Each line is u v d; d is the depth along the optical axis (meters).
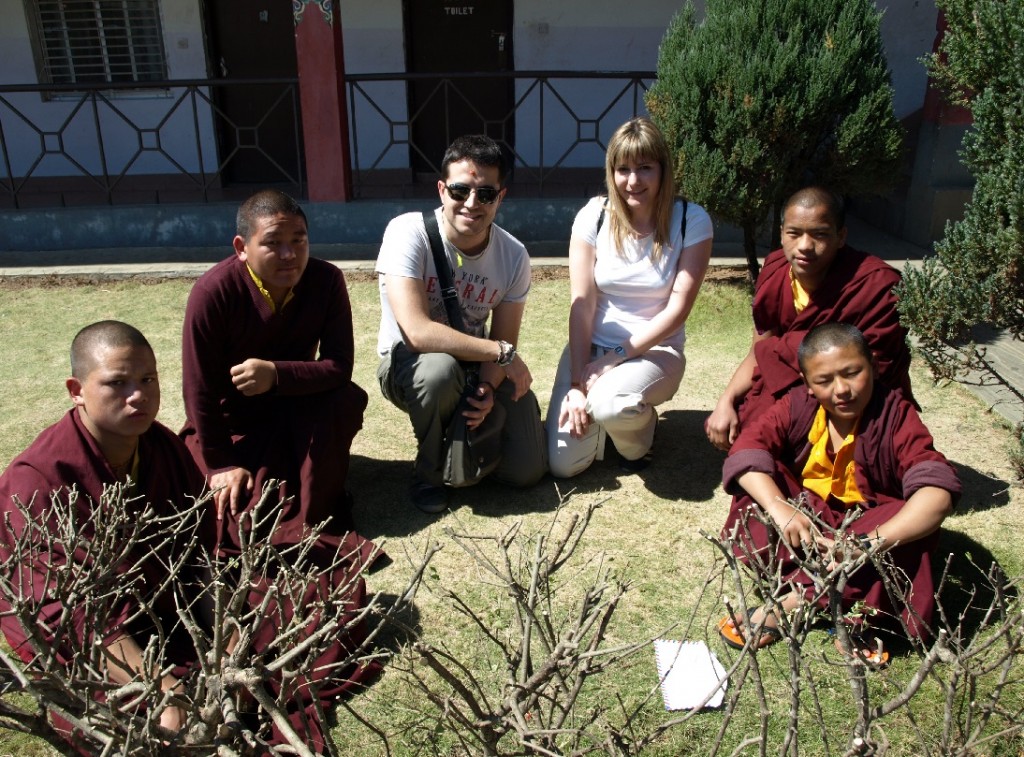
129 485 2.14
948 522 3.67
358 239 8.06
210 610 2.41
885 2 8.48
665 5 9.47
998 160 3.31
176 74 9.74
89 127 9.86
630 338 4.01
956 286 3.36
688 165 5.86
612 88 9.75
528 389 3.87
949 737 1.85
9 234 8.00
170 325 6.16
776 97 5.67
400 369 3.76
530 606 1.91
